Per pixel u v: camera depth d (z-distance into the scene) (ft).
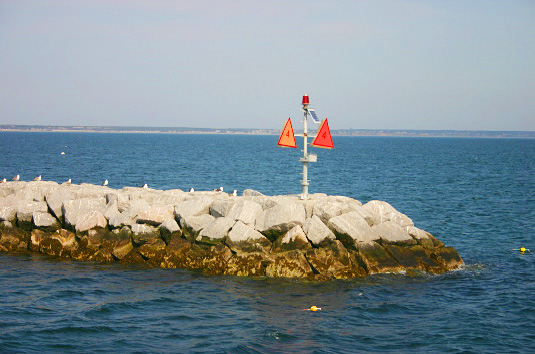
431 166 336.08
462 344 59.62
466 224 132.46
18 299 72.08
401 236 89.25
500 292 77.92
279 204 88.99
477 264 93.61
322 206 89.45
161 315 67.31
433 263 88.74
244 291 76.23
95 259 91.40
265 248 85.56
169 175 248.11
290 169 297.12
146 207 93.66
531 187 215.10
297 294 75.25
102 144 625.00
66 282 79.66
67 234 95.04
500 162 383.04
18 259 91.66
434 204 166.30
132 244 92.32
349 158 423.64
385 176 262.67
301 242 84.84
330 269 82.17
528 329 64.03
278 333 61.93
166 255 88.48
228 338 60.49
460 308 71.15
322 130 95.04
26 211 98.78
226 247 85.61
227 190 200.34
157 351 56.95
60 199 101.24
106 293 75.15
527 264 94.27
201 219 90.07
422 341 60.44
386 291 77.36
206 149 540.52
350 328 63.93
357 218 88.38
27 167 272.92
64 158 349.00
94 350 56.90
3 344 57.47
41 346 57.52
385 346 59.00
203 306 70.49
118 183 214.28
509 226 129.70
